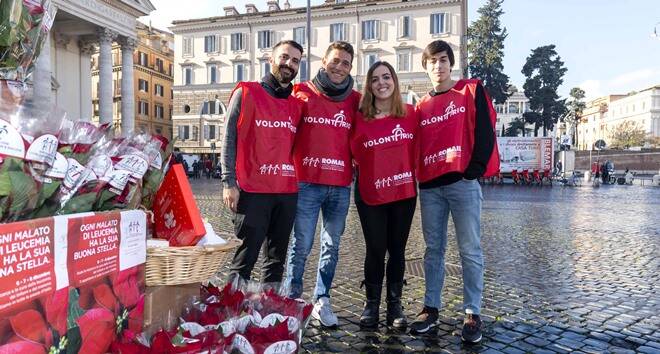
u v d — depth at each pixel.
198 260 2.16
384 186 3.53
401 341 3.54
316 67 41.62
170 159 2.33
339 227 3.83
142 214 2.00
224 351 2.03
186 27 45.47
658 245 8.25
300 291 3.66
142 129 2.24
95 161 1.80
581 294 4.95
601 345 3.56
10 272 1.30
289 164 3.43
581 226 10.80
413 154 3.67
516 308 4.42
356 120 3.68
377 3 39.69
